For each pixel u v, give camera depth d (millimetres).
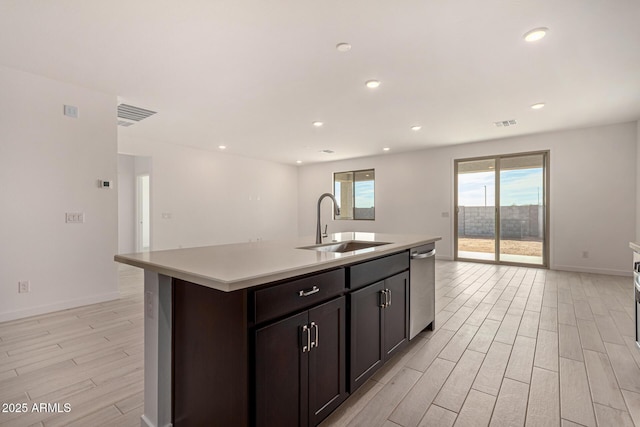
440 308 3477
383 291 2049
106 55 2756
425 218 7059
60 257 3314
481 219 6387
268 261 1532
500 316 3215
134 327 2869
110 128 3654
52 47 2617
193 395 1426
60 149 3301
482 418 1643
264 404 1248
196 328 1402
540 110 4293
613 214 5074
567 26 2316
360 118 4668
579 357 2311
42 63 2898
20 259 3072
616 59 2832
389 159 7605
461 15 2191
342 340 1675
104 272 3631
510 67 2994
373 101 3930
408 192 7301
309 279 1466
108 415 1665
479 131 5445
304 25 2312
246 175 8008
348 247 2764
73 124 3387
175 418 1524
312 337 1474
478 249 6434
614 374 2070
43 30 2365
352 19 2238
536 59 2832
